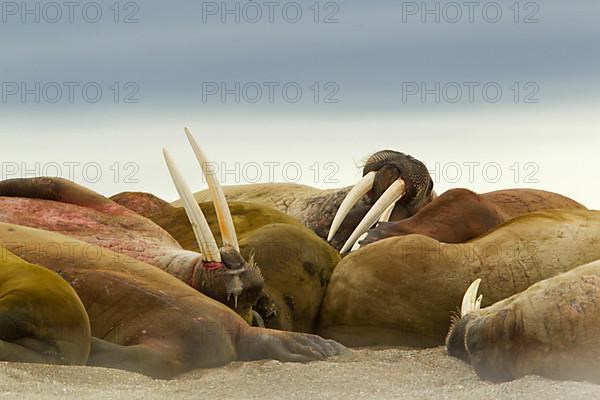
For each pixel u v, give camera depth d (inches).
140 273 1090.1
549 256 1250.6
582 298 895.7
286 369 979.9
